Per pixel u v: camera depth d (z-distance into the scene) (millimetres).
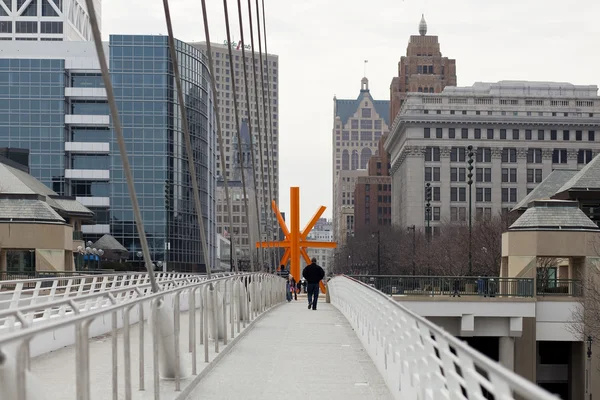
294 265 61156
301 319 27859
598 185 67500
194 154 108188
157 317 10289
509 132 158500
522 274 50062
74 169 107875
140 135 102688
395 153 181625
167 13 17484
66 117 107375
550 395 3613
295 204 61469
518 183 158250
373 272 126125
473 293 47094
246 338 20531
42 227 56312
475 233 85938
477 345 57594
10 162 85875
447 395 7645
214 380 13195
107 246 92375
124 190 104000
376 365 15094
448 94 159875
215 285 16188
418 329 9398
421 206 157125
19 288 19109
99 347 13938
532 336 46562
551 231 49719
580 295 46500
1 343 5125
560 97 159000
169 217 103000
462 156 158125
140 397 10203
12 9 148375
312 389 12500
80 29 162250
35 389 6543
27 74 107438
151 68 102438
